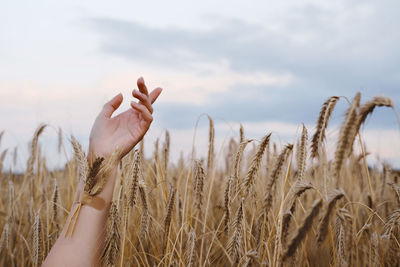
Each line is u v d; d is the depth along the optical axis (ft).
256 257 2.97
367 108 2.60
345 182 4.81
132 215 4.09
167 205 3.79
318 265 3.43
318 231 2.69
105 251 2.99
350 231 2.88
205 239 4.11
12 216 4.76
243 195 3.35
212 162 4.78
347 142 2.71
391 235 2.82
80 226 2.75
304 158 3.25
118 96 3.02
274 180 3.29
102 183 2.78
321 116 2.90
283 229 3.05
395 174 4.33
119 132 2.94
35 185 5.13
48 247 3.97
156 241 4.12
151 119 2.92
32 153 4.84
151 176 4.81
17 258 4.59
